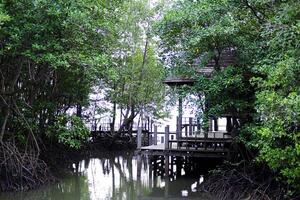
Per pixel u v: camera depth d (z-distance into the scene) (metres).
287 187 11.51
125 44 28.39
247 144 12.72
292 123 9.02
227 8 13.22
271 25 10.41
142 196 15.65
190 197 15.15
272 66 10.48
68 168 22.45
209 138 18.06
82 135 16.81
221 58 15.22
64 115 16.98
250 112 14.17
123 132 32.09
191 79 16.97
